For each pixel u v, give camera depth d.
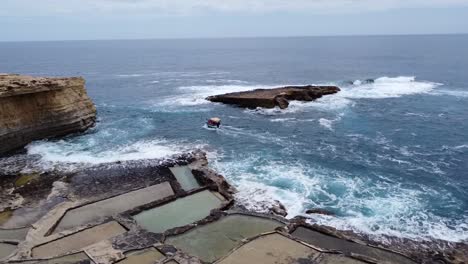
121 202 24.88
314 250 18.77
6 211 23.70
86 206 24.22
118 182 28.30
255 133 42.81
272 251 18.59
